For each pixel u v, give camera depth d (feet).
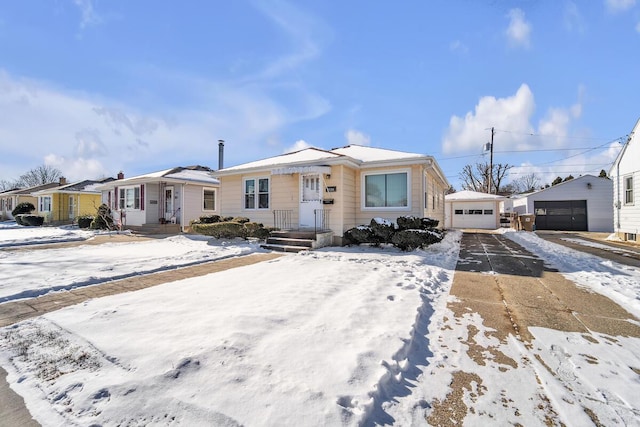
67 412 6.15
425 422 5.99
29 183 165.78
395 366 7.83
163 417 5.90
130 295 14.05
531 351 9.00
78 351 8.60
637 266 21.53
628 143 39.40
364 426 5.80
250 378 7.11
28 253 27.27
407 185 32.40
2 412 6.20
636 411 6.34
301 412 5.96
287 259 24.17
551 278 18.19
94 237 41.75
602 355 8.77
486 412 6.30
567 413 6.28
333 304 12.60
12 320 11.14
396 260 23.07
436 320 11.48
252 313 11.32
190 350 8.40
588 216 63.72
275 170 33.71
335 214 32.63
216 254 26.58
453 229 67.15
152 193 52.49
